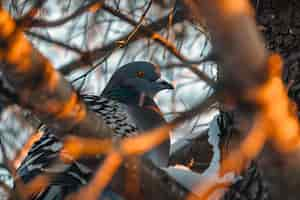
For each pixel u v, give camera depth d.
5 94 4.76
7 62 4.41
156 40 9.69
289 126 4.50
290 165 4.74
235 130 9.03
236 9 3.91
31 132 9.44
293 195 4.89
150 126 11.62
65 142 5.17
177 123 5.07
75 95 4.86
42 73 4.56
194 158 9.85
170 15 10.53
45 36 9.22
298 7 8.97
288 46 8.88
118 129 10.11
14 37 4.33
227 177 8.58
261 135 4.56
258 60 4.16
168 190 5.61
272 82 4.30
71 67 9.01
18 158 8.76
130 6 11.41
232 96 4.46
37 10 6.52
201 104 5.12
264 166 4.89
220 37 4.02
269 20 9.06
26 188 6.22
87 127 5.05
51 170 7.78
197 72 8.51
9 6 9.34
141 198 5.55
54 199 7.78
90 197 4.51
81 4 10.39
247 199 8.30
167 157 10.16
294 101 8.49
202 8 3.93
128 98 12.02
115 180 5.47
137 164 5.45
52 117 4.88
